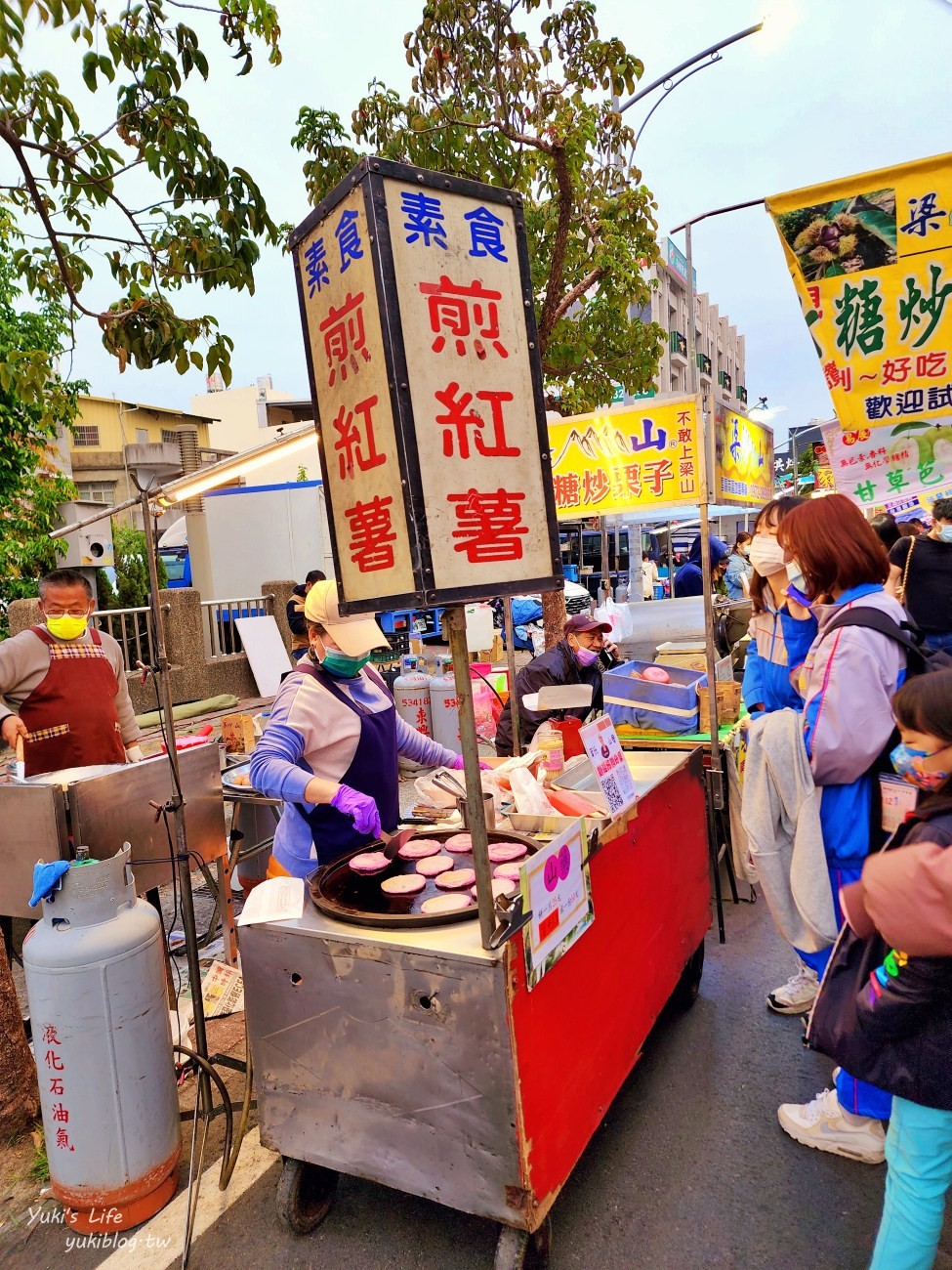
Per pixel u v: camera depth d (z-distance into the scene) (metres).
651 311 29.91
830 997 1.79
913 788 2.15
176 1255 2.08
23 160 2.76
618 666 4.64
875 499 3.10
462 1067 1.75
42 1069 2.12
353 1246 2.09
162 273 3.12
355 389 1.63
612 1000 2.25
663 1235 2.06
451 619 1.62
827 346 2.96
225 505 11.13
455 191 1.62
